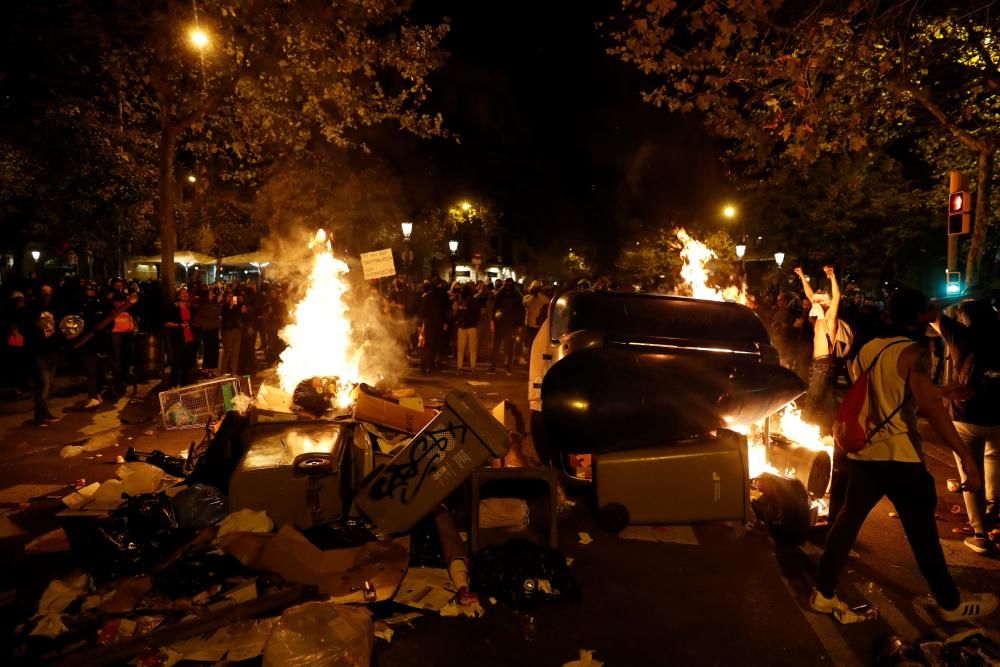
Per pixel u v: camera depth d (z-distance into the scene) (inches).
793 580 190.4
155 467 221.5
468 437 193.9
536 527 204.7
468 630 159.6
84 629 150.9
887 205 1047.0
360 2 531.8
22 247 1072.2
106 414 381.7
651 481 209.6
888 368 157.4
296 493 191.2
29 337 357.4
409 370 581.6
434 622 162.6
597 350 226.7
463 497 209.8
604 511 209.3
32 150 757.9
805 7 319.0
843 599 180.2
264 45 536.7
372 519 193.5
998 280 1059.9
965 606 160.2
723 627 164.4
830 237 1079.6
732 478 210.8
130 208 989.2
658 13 310.0
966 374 212.5
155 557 177.6
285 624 137.6
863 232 1083.3
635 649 153.8
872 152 550.0
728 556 206.2
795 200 1074.1
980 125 522.3
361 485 204.4
